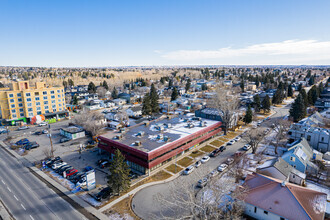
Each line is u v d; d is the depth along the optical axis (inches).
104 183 1817.2
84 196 1635.1
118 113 3801.7
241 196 1397.6
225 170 2036.2
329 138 2388.0
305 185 1744.6
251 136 2351.1
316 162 2121.1
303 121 3061.0
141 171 2005.4
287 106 5004.9
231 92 5674.2
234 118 3309.5
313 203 1299.2
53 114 4042.8
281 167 1759.4
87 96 5935.0
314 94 4867.1
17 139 2962.6
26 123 3764.8
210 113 3228.3
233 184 1739.7
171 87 7760.8
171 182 1812.3
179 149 2199.8
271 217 1299.2
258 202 1352.1
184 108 4891.7
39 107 3917.3
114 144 2150.6
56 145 2723.9
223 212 1376.7
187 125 2773.1
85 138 2982.3
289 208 1266.0
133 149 1957.4
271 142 2706.7
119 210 1461.6
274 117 4052.7
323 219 1223.5
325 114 3688.5
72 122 3843.5
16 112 3690.9
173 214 1403.8
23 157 2364.7
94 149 2576.3
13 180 1878.7
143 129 2586.1
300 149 2103.8
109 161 2206.0
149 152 1863.9
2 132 3243.1
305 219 1196.5
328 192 1653.5
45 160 2233.0
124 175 1609.3
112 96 6284.5
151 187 1748.3
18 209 1476.4
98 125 3125.0
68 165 2139.5
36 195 1644.9
